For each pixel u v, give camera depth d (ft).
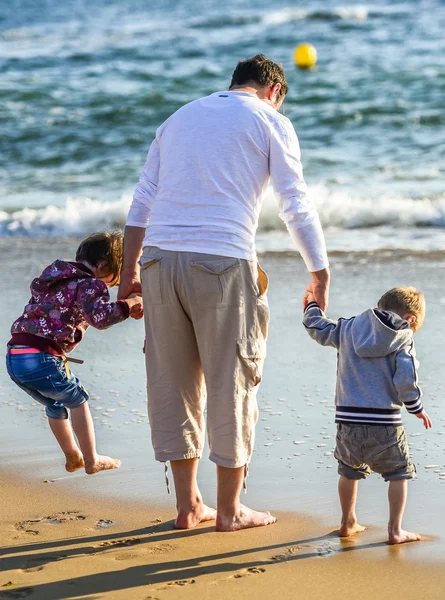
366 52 173.99
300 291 53.26
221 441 24.36
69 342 26.43
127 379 39.01
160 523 25.58
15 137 117.60
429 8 237.25
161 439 24.93
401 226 72.02
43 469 29.86
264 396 36.14
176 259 23.90
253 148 24.16
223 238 23.73
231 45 193.57
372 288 52.70
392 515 23.82
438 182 85.71
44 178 96.43
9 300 52.65
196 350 24.95
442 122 117.19
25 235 74.23
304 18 233.14
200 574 22.07
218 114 24.47
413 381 23.71
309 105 130.21
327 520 25.45
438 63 156.87
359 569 22.17
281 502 26.78
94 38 223.51
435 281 53.88
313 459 29.76
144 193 25.70
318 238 24.63
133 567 22.54
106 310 25.26
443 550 23.18
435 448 30.17
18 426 34.01
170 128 24.99
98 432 32.86
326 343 25.21
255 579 21.74
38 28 268.62
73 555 23.35
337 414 24.63
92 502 27.17
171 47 194.59
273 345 43.16
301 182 24.57
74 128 122.31
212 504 27.07
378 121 119.03
